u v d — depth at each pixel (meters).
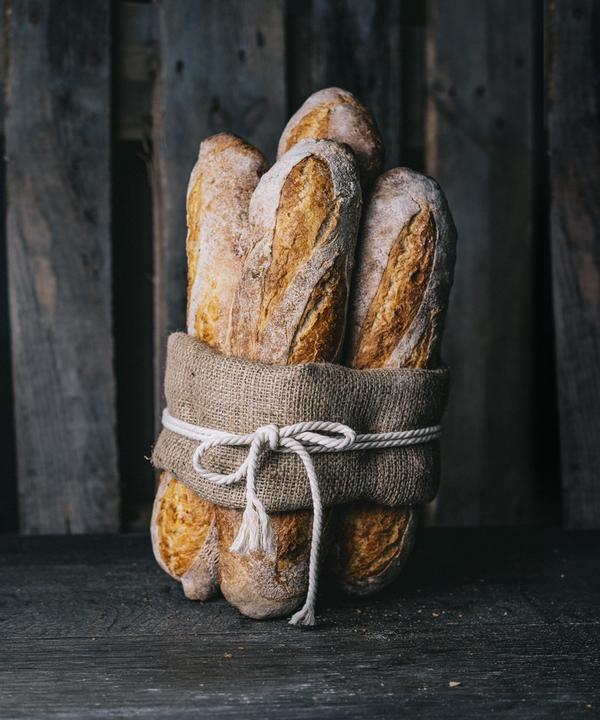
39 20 1.13
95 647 0.82
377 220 0.88
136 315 1.22
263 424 0.83
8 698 0.75
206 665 0.79
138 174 1.21
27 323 1.14
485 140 1.19
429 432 0.88
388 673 0.78
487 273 1.20
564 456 1.20
